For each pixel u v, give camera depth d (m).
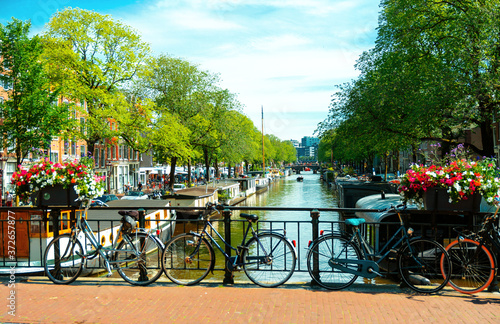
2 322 4.50
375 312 4.76
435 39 17.64
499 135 31.77
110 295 5.42
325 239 5.78
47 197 6.05
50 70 22.16
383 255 5.84
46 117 18.28
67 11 23.75
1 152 25.53
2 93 25.55
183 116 34.66
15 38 18.03
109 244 12.89
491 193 5.38
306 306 4.96
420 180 5.65
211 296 5.36
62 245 6.15
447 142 17.91
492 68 15.62
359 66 22.59
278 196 53.22
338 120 21.62
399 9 18.00
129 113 25.86
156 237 6.04
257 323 4.45
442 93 15.52
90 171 6.13
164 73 33.84
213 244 6.07
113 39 24.61
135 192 34.31
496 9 14.79
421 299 5.23
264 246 5.88
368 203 11.23
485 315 4.66
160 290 5.63
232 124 37.66
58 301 5.19
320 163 165.75
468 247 5.59
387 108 18.64
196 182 61.00
